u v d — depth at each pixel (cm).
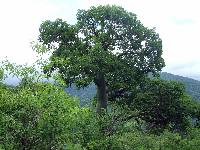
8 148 1389
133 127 3328
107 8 4606
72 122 1533
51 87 1491
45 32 4638
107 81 4766
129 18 4634
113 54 4641
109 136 2828
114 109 3148
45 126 1440
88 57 4350
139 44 4728
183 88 5412
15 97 1442
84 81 4372
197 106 5425
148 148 3198
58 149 1477
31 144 1438
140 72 4781
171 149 3484
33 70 1523
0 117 1398
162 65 4825
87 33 4734
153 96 5131
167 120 5291
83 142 2244
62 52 4425
